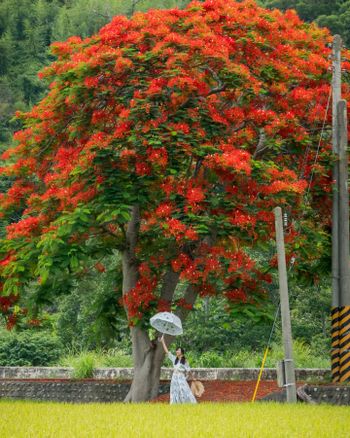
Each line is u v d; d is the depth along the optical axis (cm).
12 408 1248
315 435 927
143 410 1233
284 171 1764
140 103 1723
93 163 1697
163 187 1702
